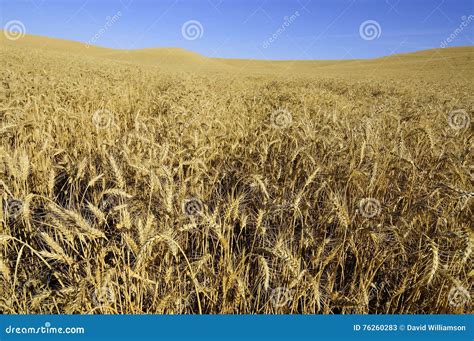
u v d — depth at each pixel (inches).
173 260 111.3
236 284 101.2
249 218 133.9
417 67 1929.1
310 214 141.6
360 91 709.3
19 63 800.9
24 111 208.8
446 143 187.9
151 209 116.4
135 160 154.7
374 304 122.3
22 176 137.2
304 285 102.5
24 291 101.3
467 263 111.4
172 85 571.2
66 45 2938.0
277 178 149.3
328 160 168.6
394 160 163.8
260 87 722.2
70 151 208.5
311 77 1190.3
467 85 904.3
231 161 191.9
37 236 126.9
